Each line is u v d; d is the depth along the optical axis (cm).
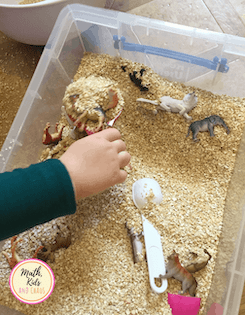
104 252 92
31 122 100
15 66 140
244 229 80
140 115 116
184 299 83
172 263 85
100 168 65
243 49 98
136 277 87
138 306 83
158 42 110
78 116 98
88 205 100
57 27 104
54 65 106
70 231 95
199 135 110
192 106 110
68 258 91
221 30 136
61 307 83
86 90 101
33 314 82
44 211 56
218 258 90
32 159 105
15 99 134
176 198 102
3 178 56
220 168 108
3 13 106
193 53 108
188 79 118
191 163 111
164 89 116
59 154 108
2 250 92
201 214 99
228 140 109
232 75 108
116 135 78
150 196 97
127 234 94
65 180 57
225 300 75
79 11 106
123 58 120
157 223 94
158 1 143
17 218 53
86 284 87
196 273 88
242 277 76
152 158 113
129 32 109
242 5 139
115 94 102
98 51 124
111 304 84
